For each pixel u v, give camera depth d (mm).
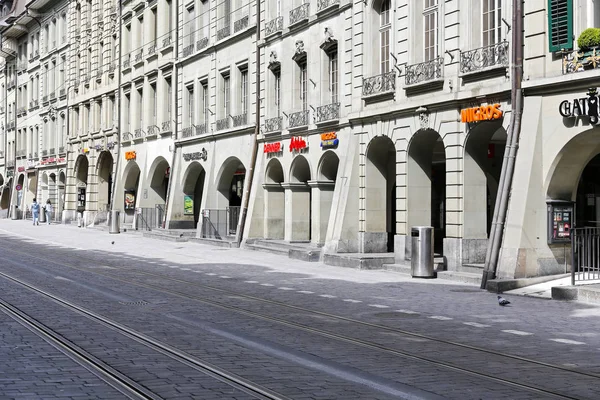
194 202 40406
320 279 19031
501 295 15945
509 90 18109
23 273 19391
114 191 45656
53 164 57781
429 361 8852
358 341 10156
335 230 24375
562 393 7340
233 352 9266
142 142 43469
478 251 19891
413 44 21906
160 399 6895
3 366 8234
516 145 17672
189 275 19672
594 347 9922
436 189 27656
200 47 36875
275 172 30844
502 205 17516
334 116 25688
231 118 33781
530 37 17656
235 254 27500
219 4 35250
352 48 24938
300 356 9055
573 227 17031
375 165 24281
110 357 8812
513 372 8312
